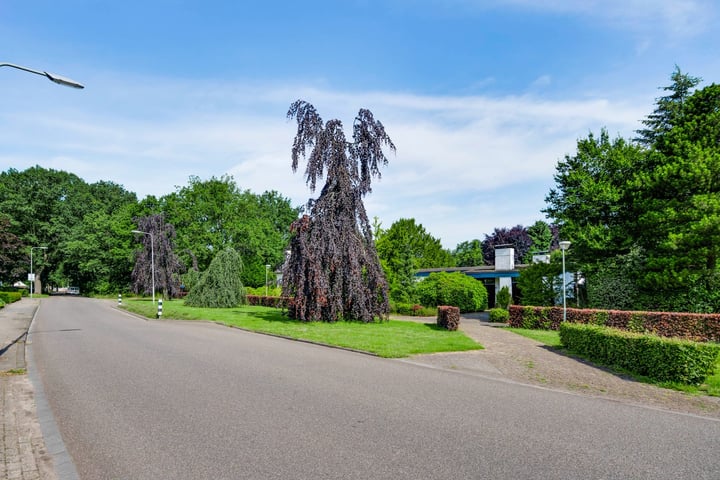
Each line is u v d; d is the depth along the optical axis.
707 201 16.17
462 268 38.03
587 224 20.62
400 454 4.75
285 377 8.74
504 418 6.13
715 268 17.00
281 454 4.74
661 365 8.66
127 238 61.78
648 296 18.55
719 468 4.47
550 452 4.87
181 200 58.72
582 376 9.19
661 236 18.17
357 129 20.59
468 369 9.88
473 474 4.26
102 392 7.56
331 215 19.69
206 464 4.49
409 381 8.50
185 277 42.44
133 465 4.50
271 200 80.00
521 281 23.97
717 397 7.58
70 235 67.31
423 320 23.28
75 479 4.20
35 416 6.26
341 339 14.40
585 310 17.39
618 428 5.77
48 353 12.15
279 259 63.88
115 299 53.50
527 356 11.55
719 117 18.03
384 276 20.77
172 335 16.44
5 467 4.48
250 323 20.17
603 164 21.55
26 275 66.94
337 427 5.64
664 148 19.80
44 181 68.75
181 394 7.36
